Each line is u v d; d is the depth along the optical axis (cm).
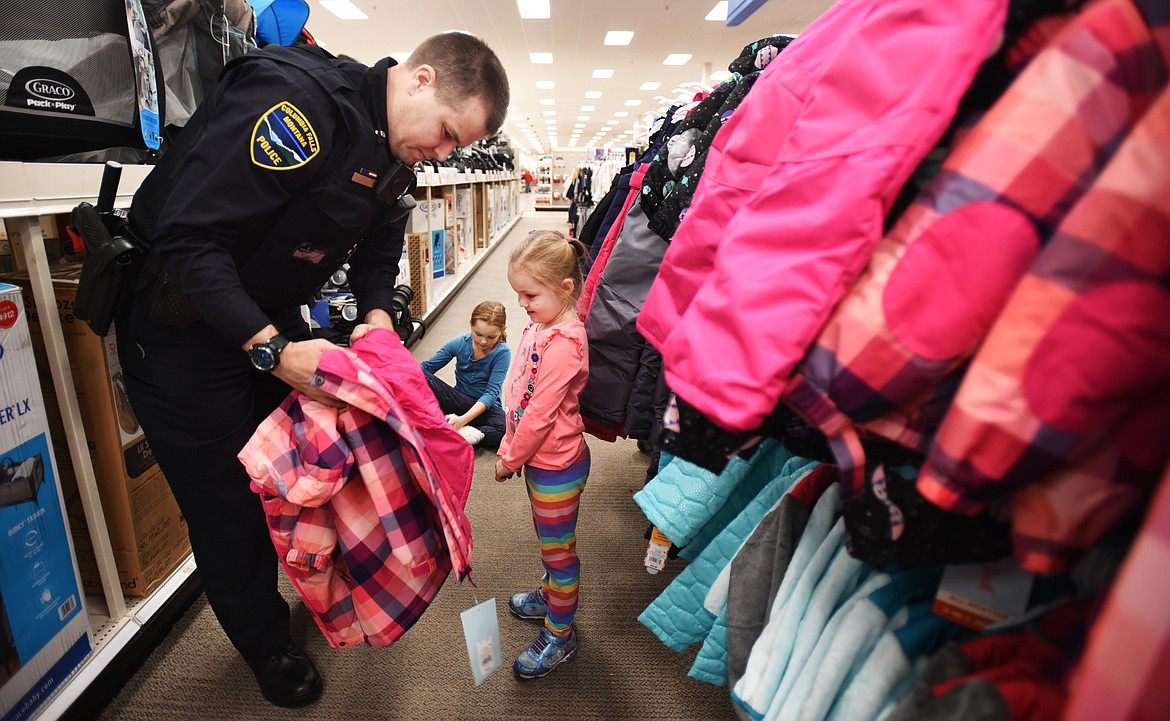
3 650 105
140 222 102
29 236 110
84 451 126
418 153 106
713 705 137
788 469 108
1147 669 31
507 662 146
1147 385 38
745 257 54
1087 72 42
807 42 64
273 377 128
